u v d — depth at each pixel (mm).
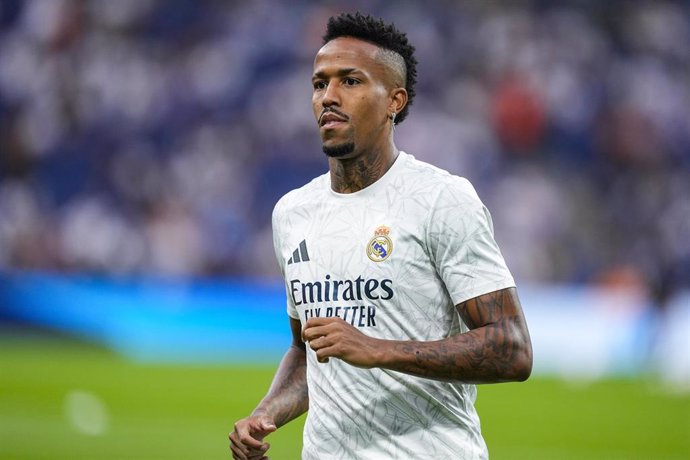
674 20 81438
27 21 76562
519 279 69125
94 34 75938
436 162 72188
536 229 70812
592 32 79375
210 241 67562
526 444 35688
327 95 13273
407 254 12883
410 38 75938
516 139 74125
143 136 72188
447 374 12344
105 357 53531
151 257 67438
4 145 72875
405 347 12219
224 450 32719
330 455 13281
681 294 59406
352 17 13602
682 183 75438
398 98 13719
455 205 12797
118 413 39188
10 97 74562
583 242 71250
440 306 13055
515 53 76688
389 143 13594
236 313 54531
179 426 36875
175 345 54125
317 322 12219
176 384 46281
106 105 73188
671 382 53438
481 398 46312
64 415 38375
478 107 74750
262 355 54188
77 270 67250
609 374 56656
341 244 13227
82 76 74375
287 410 14406
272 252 67250
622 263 70000
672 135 77688
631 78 78250
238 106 73125
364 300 13000
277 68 74438
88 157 71625
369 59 13391
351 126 13219
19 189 70312
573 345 56125
